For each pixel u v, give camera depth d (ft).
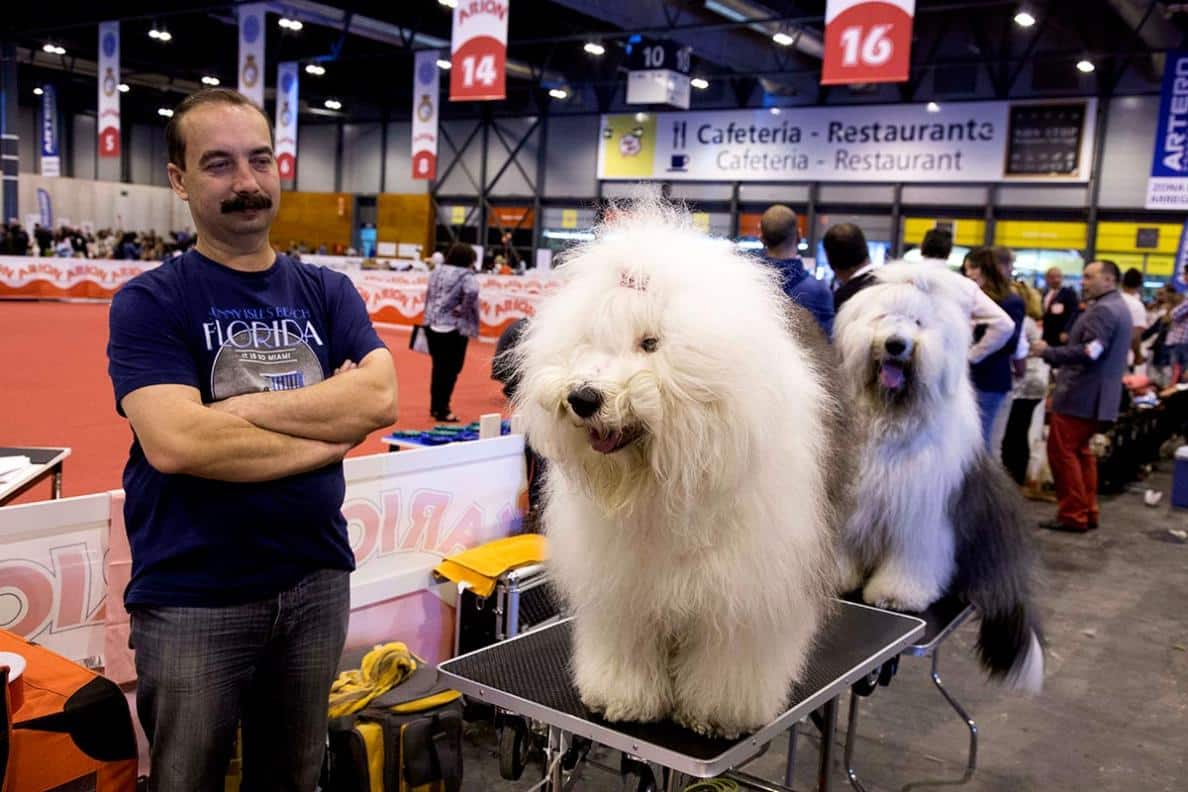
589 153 73.56
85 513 8.30
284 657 6.39
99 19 69.10
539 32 65.72
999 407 17.67
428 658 11.14
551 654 7.97
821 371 7.79
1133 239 54.44
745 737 6.43
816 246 63.72
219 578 5.94
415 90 59.62
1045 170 56.03
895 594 9.95
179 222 102.78
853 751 11.27
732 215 66.23
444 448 11.38
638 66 57.67
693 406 5.28
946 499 9.89
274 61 74.13
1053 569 19.02
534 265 76.89
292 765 6.61
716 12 55.52
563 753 7.50
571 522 6.41
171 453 5.54
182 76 83.05
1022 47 55.57
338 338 6.73
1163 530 22.48
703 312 5.38
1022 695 13.37
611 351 5.52
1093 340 20.89
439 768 8.34
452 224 81.71
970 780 11.04
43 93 90.27
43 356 35.35
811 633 6.93
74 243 74.69
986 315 15.53
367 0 61.41
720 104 67.15
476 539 12.03
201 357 6.01
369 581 10.28
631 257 5.64
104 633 8.54
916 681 13.84
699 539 5.75
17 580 7.93
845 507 8.10
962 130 57.93
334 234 88.28
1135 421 27.68
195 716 5.90
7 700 5.92
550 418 5.62
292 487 6.14
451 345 27.50
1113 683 13.83
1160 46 51.26
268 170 6.19
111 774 6.49
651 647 6.60
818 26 58.44
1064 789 10.93
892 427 9.73
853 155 61.57
